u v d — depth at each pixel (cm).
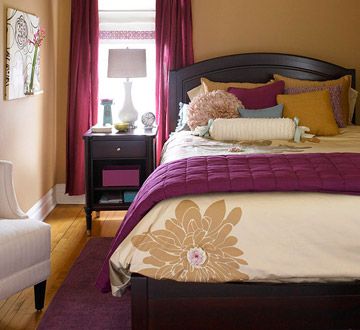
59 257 359
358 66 477
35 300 277
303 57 461
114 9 481
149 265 222
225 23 475
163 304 224
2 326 261
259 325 224
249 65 464
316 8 473
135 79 494
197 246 223
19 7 370
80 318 268
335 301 221
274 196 230
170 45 466
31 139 411
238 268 220
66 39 485
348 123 447
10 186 280
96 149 417
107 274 240
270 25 475
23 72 379
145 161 439
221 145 356
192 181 234
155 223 227
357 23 473
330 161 257
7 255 244
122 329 256
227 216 224
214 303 223
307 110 405
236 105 411
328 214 221
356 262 219
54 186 492
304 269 218
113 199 430
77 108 470
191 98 454
